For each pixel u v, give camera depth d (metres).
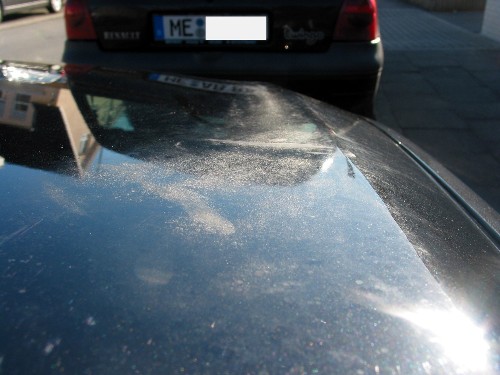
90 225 0.85
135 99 1.64
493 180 3.21
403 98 4.79
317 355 0.64
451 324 0.72
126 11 2.93
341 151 1.31
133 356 0.62
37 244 0.79
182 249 0.80
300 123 1.54
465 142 3.79
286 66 2.89
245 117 1.57
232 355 0.63
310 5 2.85
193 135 1.34
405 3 12.95
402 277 0.79
